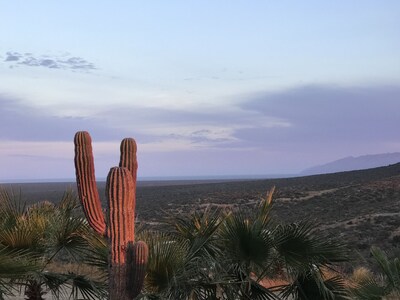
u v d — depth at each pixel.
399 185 58.25
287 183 93.56
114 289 6.00
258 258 6.90
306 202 54.38
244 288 7.02
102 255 7.00
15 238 6.60
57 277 6.69
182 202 61.78
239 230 6.92
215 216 7.39
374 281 7.89
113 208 6.04
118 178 6.02
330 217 41.81
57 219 7.21
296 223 7.04
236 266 6.99
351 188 61.75
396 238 28.38
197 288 6.63
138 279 5.97
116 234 6.03
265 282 8.53
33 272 6.07
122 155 6.50
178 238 7.43
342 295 7.31
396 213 40.53
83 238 7.15
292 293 7.30
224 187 102.69
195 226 7.61
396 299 7.52
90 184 6.39
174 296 6.30
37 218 7.02
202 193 84.44
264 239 6.82
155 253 6.43
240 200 57.75
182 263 6.48
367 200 51.12
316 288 7.20
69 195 7.82
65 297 9.62
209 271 6.91
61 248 7.15
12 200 7.38
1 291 5.89
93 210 6.38
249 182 115.88
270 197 7.50
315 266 7.08
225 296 7.06
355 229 34.59
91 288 6.96
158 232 7.26
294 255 6.88
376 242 28.28
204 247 7.15
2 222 7.04
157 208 53.12
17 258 5.95
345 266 10.63
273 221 7.23
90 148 6.44
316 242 6.89
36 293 6.74
